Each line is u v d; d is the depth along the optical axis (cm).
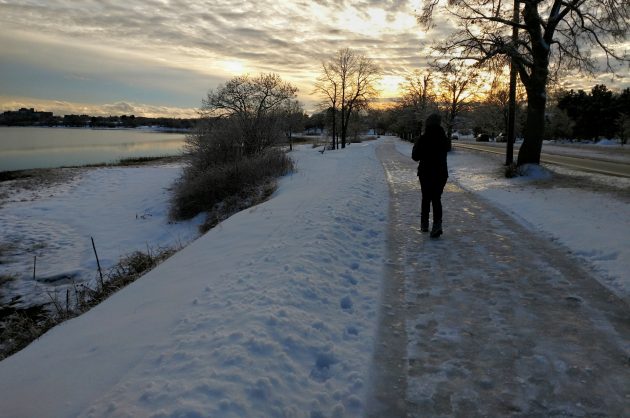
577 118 5916
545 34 1496
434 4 1566
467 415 275
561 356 338
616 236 636
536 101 1520
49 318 761
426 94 5109
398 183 1388
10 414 286
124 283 768
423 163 695
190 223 1623
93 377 316
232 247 648
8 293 988
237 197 1567
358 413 277
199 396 264
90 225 1644
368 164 2170
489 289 476
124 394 275
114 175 2916
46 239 1443
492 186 1302
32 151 5862
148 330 385
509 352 346
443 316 414
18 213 1798
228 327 358
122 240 1448
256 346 324
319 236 639
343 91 5109
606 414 271
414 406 284
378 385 306
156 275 599
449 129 3906
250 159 1936
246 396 269
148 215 1809
